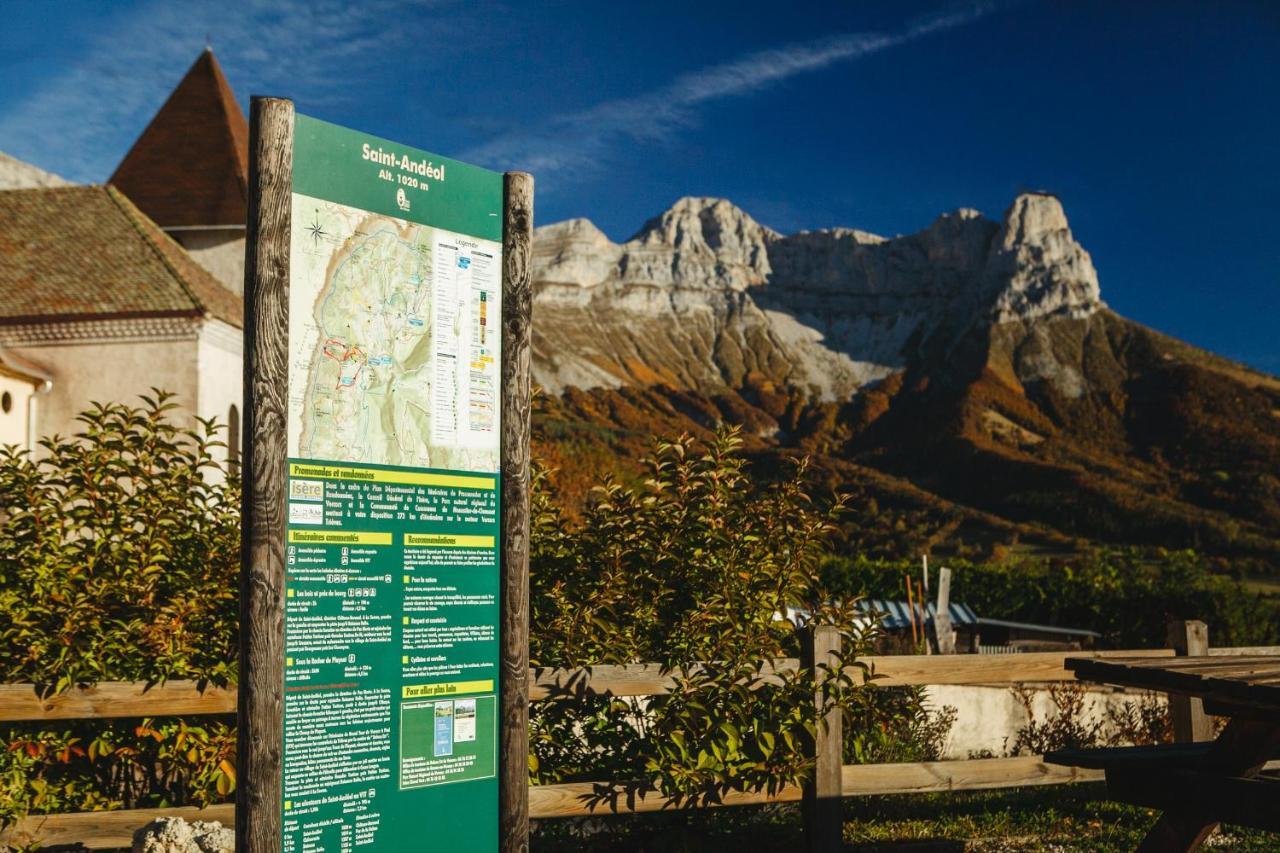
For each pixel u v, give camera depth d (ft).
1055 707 32.76
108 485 19.84
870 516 431.84
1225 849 22.18
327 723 13.91
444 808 15.10
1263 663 16.62
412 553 14.94
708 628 20.21
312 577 13.85
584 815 18.65
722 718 19.06
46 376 83.61
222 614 19.47
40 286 86.94
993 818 23.81
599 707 19.72
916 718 27.91
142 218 100.01
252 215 13.65
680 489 20.58
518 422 16.28
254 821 13.09
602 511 20.48
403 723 14.70
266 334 13.55
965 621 61.62
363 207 14.74
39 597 18.66
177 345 84.79
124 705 17.35
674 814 20.27
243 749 13.17
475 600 15.65
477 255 16.08
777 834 21.08
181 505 20.08
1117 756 16.92
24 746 18.17
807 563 21.02
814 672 19.65
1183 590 65.05
